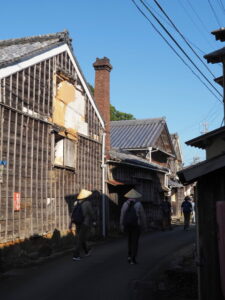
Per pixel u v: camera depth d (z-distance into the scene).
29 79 12.99
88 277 9.09
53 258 11.76
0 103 11.29
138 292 7.91
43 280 8.76
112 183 19.02
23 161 12.44
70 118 15.92
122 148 29.83
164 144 34.66
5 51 14.04
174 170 37.59
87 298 7.36
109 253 12.78
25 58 12.53
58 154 15.16
